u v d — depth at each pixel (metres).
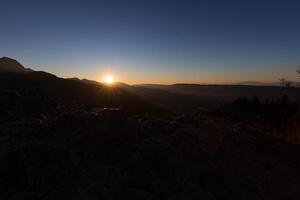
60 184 8.20
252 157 12.65
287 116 23.30
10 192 7.71
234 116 24.00
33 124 11.44
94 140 10.30
